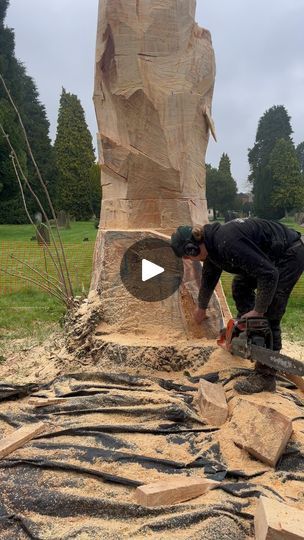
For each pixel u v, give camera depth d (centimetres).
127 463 217
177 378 308
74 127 3206
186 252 264
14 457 220
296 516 167
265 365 274
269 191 3416
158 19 325
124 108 337
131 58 328
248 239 252
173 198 352
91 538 169
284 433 225
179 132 341
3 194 2059
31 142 2516
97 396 276
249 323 262
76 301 470
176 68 333
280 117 4306
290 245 266
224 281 924
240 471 216
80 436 240
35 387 313
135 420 257
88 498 189
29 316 684
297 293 873
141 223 355
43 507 187
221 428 250
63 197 3209
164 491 189
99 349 333
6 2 2180
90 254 994
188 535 169
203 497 195
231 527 174
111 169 354
